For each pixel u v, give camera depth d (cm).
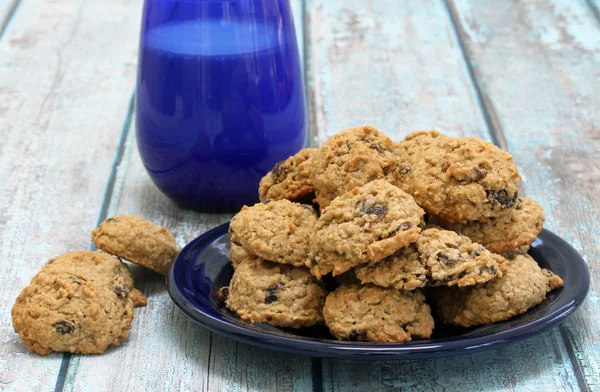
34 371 67
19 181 89
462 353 63
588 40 110
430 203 69
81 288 68
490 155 69
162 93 81
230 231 70
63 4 122
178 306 68
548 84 103
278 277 68
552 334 69
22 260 79
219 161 82
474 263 66
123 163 93
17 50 111
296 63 83
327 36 112
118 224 74
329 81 104
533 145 94
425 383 66
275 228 69
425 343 63
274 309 68
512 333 64
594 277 76
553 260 72
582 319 71
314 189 74
